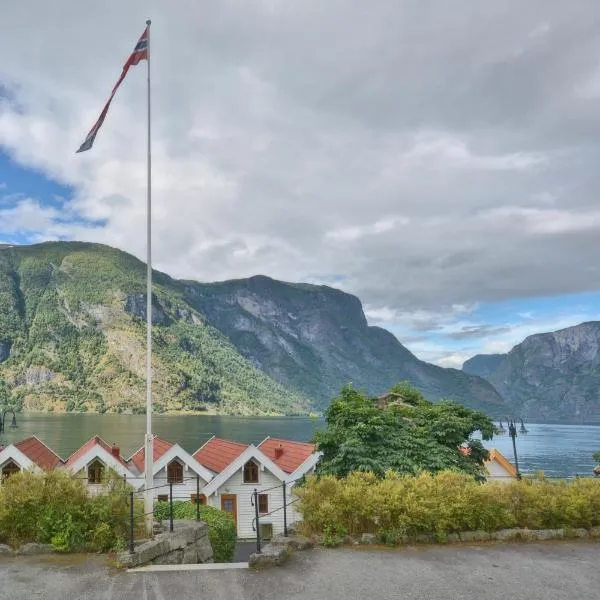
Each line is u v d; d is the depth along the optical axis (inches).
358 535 564.7
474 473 1006.4
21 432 7455.7
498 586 446.0
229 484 1441.9
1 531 528.1
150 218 689.0
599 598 423.5
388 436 990.4
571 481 684.7
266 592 429.1
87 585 440.5
